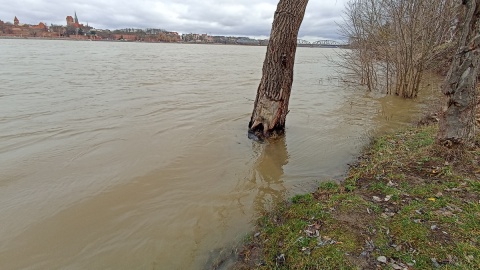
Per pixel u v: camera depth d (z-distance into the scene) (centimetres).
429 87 1460
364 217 372
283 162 622
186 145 699
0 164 580
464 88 467
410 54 1207
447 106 493
